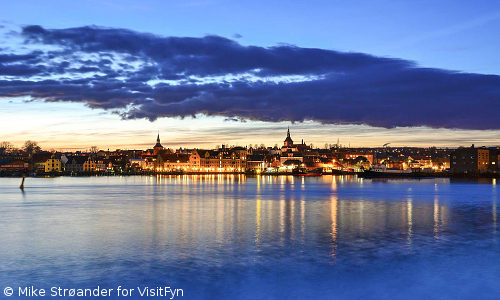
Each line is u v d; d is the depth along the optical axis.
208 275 38.44
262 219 71.56
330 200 109.94
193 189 162.62
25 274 38.88
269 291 34.59
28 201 106.56
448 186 181.62
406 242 51.38
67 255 45.22
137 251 46.97
